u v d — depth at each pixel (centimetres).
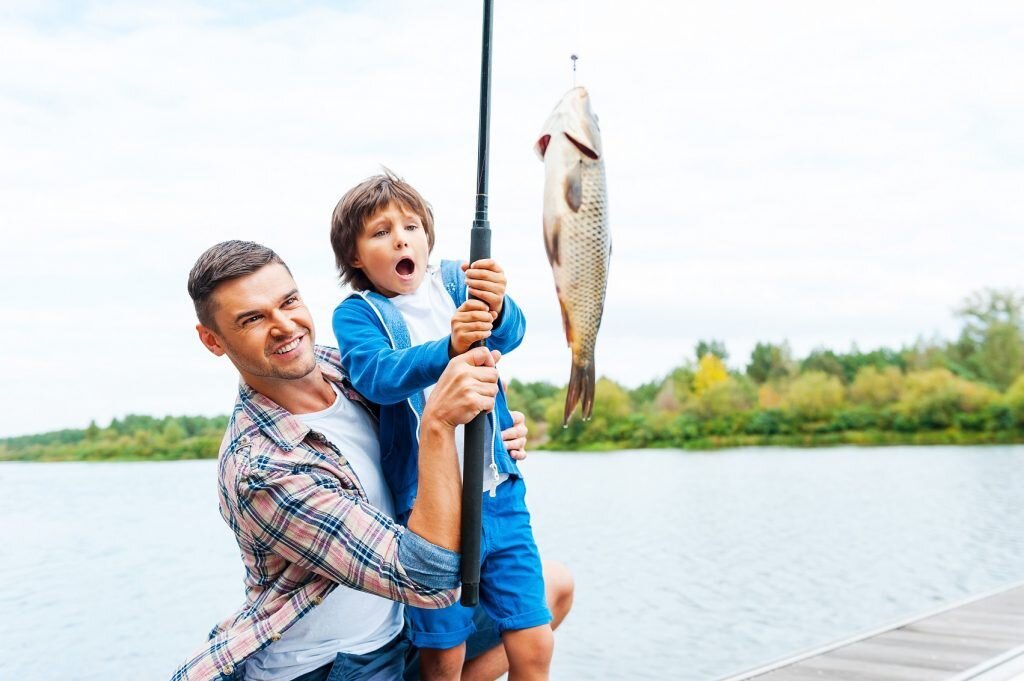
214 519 1136
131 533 1031
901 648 380
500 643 204
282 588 159
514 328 184
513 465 189
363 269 193
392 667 178
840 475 2058
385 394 164
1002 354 3281
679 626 720
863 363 3306
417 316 188
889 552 1101
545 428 2795
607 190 143
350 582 151
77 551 920
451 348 153
